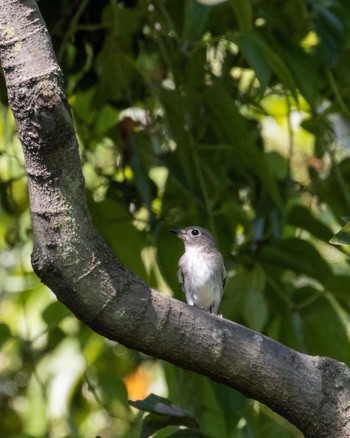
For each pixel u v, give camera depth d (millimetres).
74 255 6156
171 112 10750
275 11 10836
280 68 9797
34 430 13016
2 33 6012
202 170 11219
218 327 6414
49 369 13227
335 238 6375
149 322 6285
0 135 14141
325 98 12266
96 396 11438
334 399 6492
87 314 6273
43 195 6121
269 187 10570
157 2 10953
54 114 5898
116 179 12516
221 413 10258
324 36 10469
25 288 12164
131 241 11297
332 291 11141
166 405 8312
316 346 11078
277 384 6477
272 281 11211
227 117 10625
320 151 12219
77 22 11469
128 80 11539
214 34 11242
